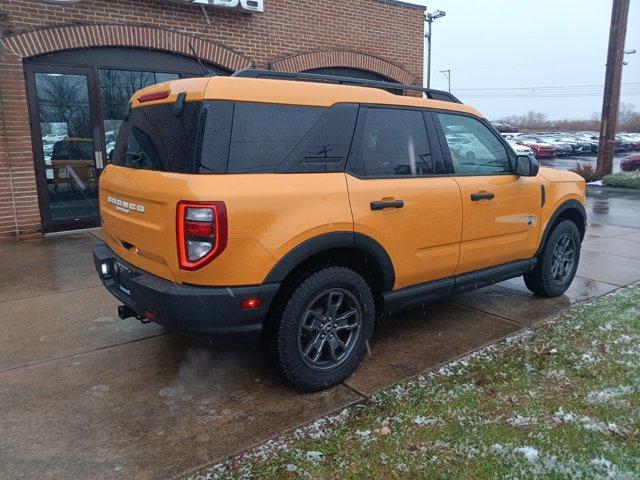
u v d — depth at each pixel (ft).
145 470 8.25
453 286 13.14
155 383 11.09
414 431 9.12
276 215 9.49
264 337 10.44
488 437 8.86
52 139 25.81
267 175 9.59
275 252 9.48
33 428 9.37
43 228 26.05
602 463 8.07
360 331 11.18
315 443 8.87
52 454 8.63
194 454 8.64
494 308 15.79
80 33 25.23
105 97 26.99
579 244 17.33
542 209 15.28
